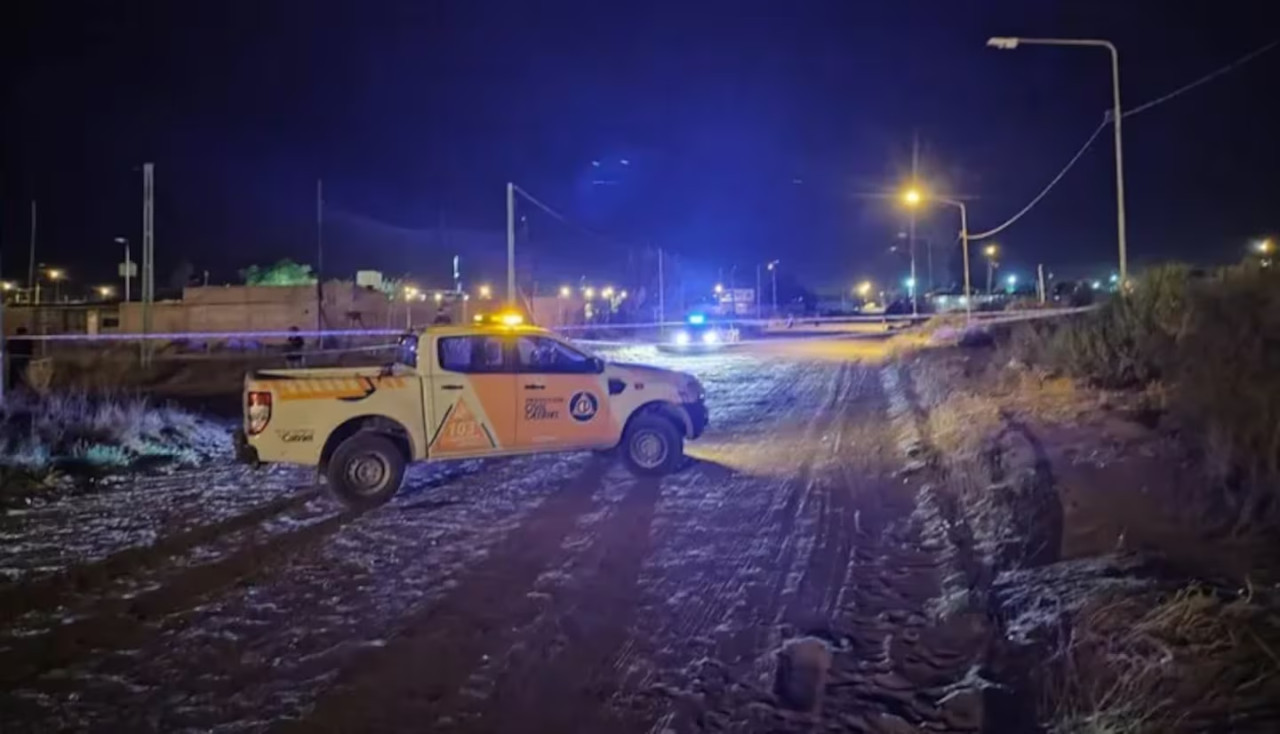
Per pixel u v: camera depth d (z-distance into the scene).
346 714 6.34
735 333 60.38
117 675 7.05
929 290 105.44
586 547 10.45
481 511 12.34
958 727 5.89
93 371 33.69
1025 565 8.55
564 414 13.84
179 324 56.59
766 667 6.96
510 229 37.25
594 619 8.10
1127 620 6.60
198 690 6.77
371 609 8.46
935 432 17.09
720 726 6.07
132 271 61.88
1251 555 7.75
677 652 7.34
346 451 12.66
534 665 7.12
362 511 12.46
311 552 10.41
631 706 6.41
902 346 44.66
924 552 9.88
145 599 8.81
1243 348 14.69
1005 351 26.95
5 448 15.37
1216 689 5.54
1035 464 11.62
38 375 27.05
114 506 12.94
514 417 13.55
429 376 13.18
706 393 27.31
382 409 12.92
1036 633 7.04
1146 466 10.92
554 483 14.10
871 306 136.75
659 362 40.44
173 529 11.54
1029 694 6.18
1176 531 8.60
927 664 6.91
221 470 15.91
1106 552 8.27
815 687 6.61
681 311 86.19
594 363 14.12
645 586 8.99
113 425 17.86
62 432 16.78
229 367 37.12
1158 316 20.52
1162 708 5.42
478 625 8.01
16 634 7.94
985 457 12.88
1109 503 9.71
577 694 6.61
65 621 8.25
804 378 31.98
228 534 11.28
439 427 13.16
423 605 8.55
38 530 11.52
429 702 6.51
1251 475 9.07
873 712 6.18
